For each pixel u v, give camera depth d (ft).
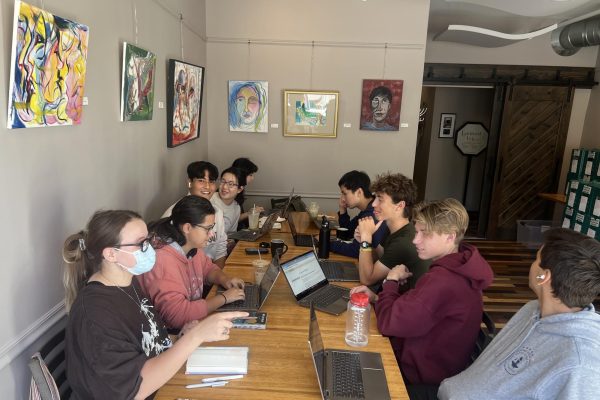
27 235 4.82
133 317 4.32
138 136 8.44
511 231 19.89
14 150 4.53
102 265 4.26
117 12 7.17
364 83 14.60
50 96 4.91
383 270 7.00
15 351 4.58
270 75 14.65
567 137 19.29
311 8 14.25
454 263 5.37
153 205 9.48
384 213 7.24
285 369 4.73
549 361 3.68
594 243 3.71
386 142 15.12
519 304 12.78
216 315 4.17
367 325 5.81
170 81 10.12
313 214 12.02
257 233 10.16
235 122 14.85
